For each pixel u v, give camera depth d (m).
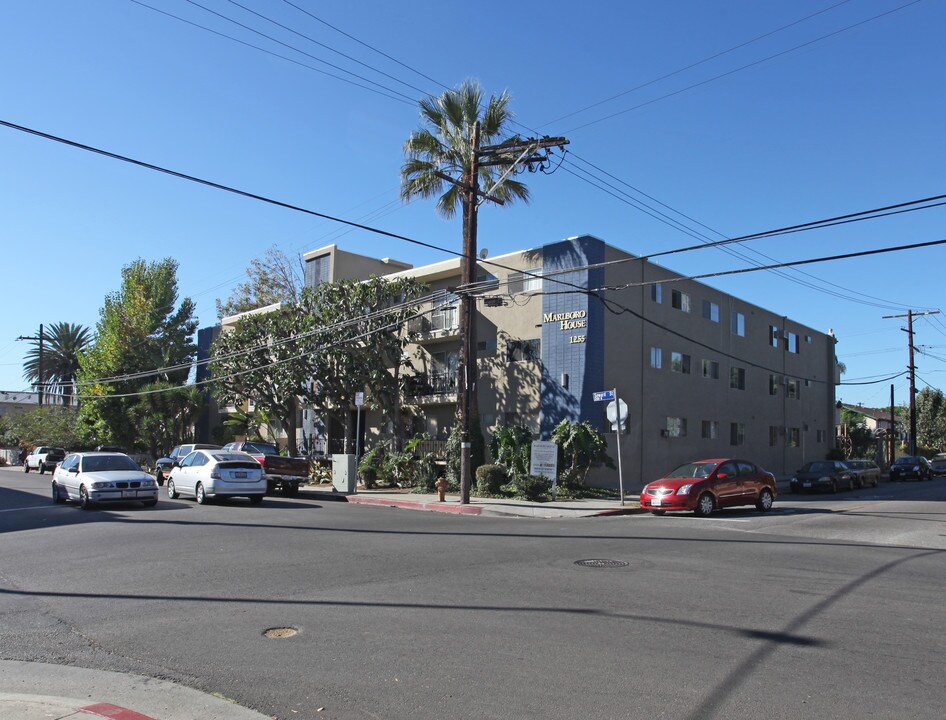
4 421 67.31
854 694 5.15
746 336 38.72
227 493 19.81
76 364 64.44
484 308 31.14
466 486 21.39
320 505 21.00
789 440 42.47
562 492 23.94
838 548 12.55
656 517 18.86
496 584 8.86
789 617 7.32
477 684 5.34
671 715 4.77
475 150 23.66
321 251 41.94
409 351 34.72
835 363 49.03
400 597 8.12
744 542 13.15
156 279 49.97
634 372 29.48
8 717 4.67
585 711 4.83
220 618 7.23
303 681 5.43
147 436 44.56
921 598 8.29
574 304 27.59
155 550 11.47
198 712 4.87
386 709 4.88
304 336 30.91
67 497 20.28
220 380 35.12
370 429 36.22
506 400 29.73
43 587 8.78
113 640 6.52
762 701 5.01
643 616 7.32
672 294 32.59
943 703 4.99
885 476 47.75
